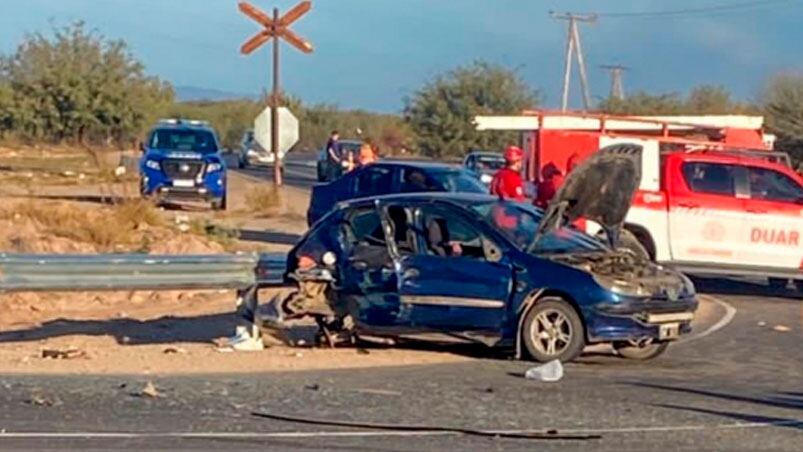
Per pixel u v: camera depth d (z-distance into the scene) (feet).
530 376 53.57
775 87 235.40
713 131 104.68
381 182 94.73
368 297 59.77
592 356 60.49
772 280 97.14
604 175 61.41
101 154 200.23
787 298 90.27
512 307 57.82
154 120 246.88
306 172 263.90
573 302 57.21
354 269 60.23
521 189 85.30
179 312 76.23
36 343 63.87
